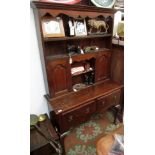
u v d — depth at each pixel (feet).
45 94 6.07
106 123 7.26
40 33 4.62
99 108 6.32
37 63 5.46
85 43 6.42
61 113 5.15
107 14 5.82
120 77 6.89
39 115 5.96
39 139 4.84
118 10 6.48
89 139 6.35
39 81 5.77
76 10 4.95
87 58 6.06
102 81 7.13
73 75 6.19
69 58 5.55
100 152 3.86
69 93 6.11
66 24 5.43
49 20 4.99
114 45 6.74
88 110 5.92
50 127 5.35
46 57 4.99
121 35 6.57
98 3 5.41
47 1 4.49
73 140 6.32
